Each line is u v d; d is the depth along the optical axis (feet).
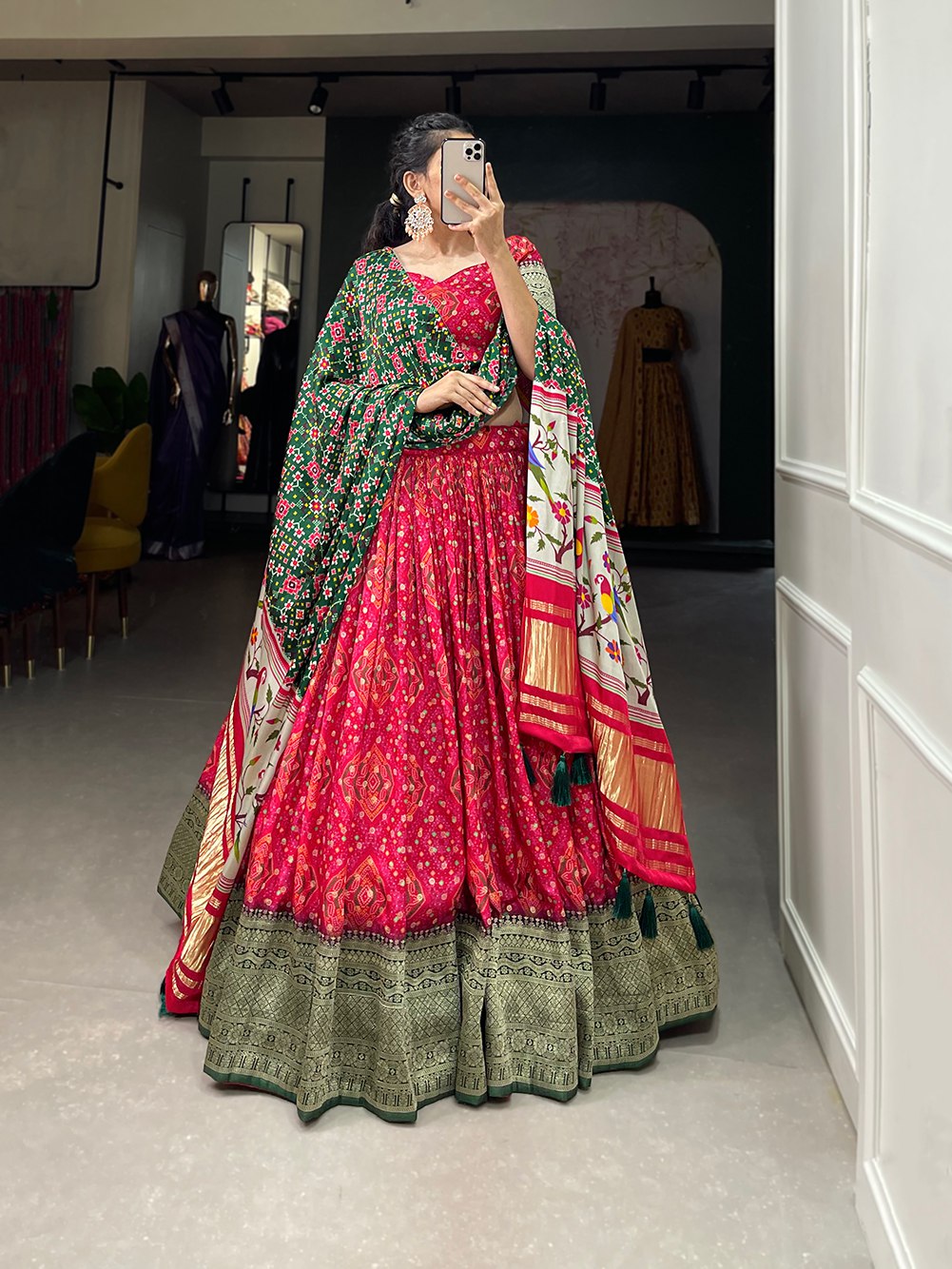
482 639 5.66
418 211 5.74
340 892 5.20
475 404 5.50
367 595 5.53
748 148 27.66
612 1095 5.41
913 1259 3.80
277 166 29.07
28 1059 5.54
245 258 29.30
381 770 5.38
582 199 28.27
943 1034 3.54
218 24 17.79
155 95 26.16
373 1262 4.22
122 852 8.37
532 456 5.59
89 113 25.70
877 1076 4.42
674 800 5.96
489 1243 4.34
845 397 4.96
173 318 25.02
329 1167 4.78
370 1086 5.20
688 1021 5.94
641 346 27.94
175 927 7.12
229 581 22.15
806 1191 4.72
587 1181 4.74
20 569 12.89
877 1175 4.36
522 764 5.57
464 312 5.61
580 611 5.69
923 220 3.74
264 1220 4.44
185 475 24.94
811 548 6.03
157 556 25.17
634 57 23.48
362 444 5.58
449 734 5.48
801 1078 5.60
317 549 5.63
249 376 29.45
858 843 4.74
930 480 3.63
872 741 4.48
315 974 5.16
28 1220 4.39
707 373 29.01
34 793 9.62
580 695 5.63
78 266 25.96
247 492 29.68
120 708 12.55
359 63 24.02
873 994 4.44
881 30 4.34
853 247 4.73
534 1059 5.40
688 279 28.89
